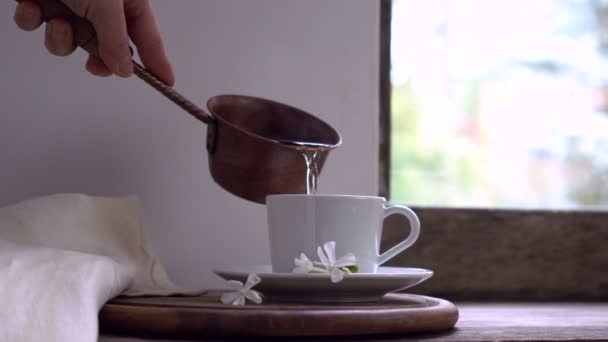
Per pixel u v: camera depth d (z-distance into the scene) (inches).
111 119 36.7
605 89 44.4
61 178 36.3
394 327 27.5
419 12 41.6
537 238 41.4
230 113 33.6
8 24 36.3
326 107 38.2
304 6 38.2
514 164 42.9
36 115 36.3
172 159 37.0
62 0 30.0
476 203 42.2
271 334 26.8
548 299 41.3
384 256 31.5
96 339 26.0
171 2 37.3
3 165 36.0
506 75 43.6
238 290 29.0
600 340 28.3
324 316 27.0
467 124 42.4
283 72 38.0
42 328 25.5
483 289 40.7
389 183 40.2
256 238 37.5
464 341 27.5
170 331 27.1
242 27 37.8
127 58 30.8
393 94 40.8
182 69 37.2
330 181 38.0
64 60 36.5
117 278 29.1
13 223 31.4
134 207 34.5
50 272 26.9
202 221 37.1
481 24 43.5
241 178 31.8
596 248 41.9
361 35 38.6
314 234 30.1
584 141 44.1
